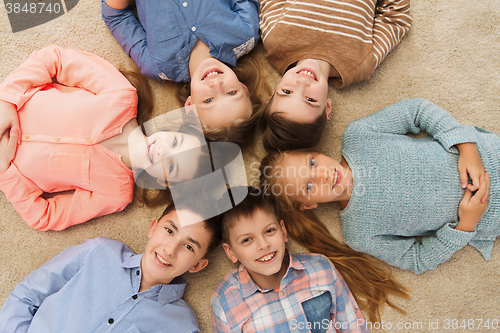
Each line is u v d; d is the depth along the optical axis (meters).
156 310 1.16
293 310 1.17
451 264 1.33
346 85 1.30
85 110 1.19
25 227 1.30
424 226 1.22
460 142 1.17
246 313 1.18
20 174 1.19
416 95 1.36
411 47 1.36
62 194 1.30
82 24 1.33
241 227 1.15
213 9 1.21
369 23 1.26
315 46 1.24
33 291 1.14
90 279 1.15
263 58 1.37
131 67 1.35
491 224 1.19
